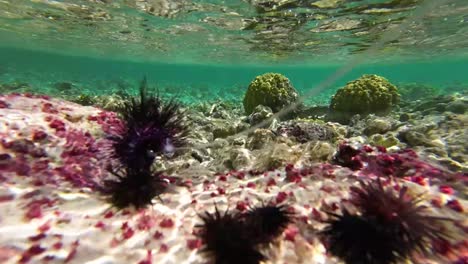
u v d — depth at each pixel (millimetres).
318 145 452
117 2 1445
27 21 2252
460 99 972
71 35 2721
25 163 319
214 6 1360
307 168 345
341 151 377
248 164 480
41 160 334
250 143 628
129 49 3445
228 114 1164
